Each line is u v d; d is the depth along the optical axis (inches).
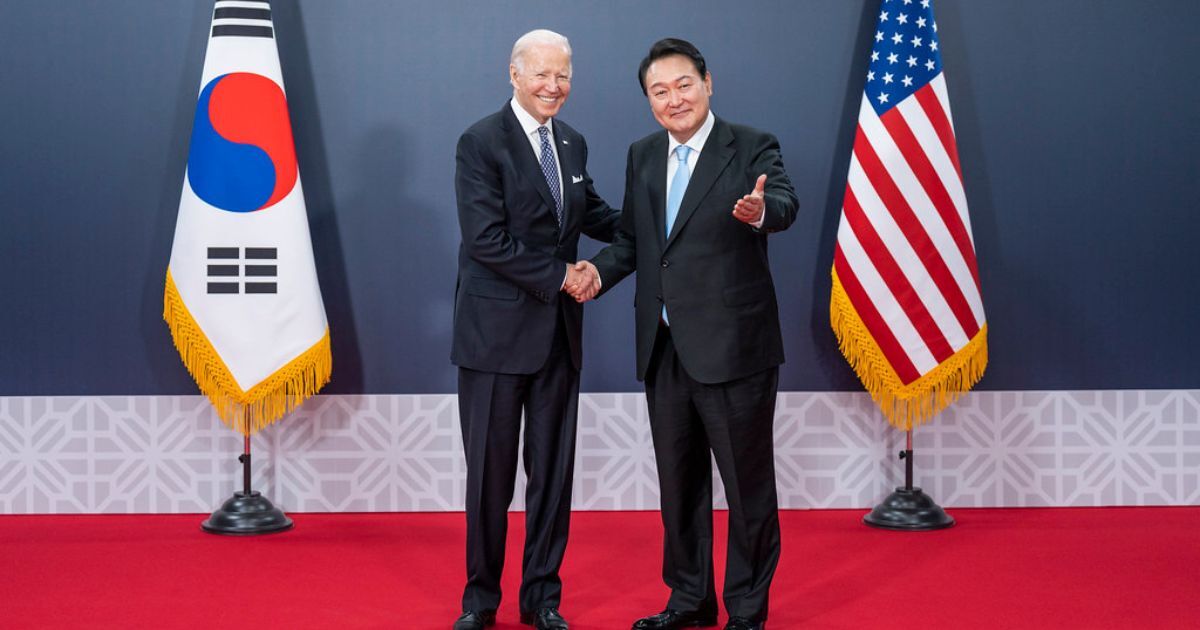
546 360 145.7
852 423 211.8
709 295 139.3
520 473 209.8
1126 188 211.6
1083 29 209.9
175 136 205.9
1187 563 175.5
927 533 195.0
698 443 147.3
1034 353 213.0
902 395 197.0
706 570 148.0
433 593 162.4
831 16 208.5
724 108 209.0
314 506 209.3
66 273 206.5
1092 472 213.6
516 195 144.1
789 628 146.7
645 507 211.6
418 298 209.0
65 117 205.0
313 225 207.6
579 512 210.8
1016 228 211.6
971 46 209.8
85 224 206.2
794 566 175.3
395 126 207.0
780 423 211.8
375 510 209.9
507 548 185.8
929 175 194.4
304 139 206.8
